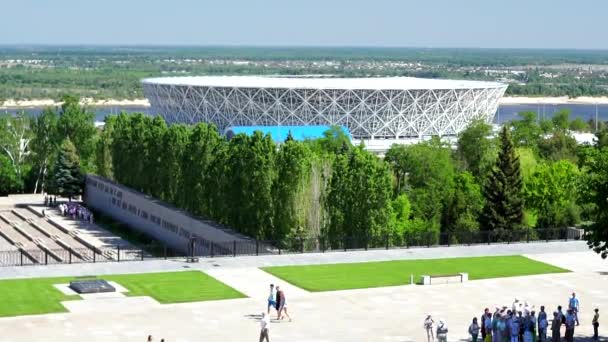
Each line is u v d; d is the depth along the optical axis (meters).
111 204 165.75
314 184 119.81
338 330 78.19
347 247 113.50
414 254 108.69
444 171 151.62
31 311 81.88
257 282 93.88
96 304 84.62
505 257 107.88
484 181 150.88
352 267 101.12
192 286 91.62
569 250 112.50
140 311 82.69
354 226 116.00
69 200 180.88
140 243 142.50
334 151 183.25
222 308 84.19
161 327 78.00
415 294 90.50
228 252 114.38
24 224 161.00
